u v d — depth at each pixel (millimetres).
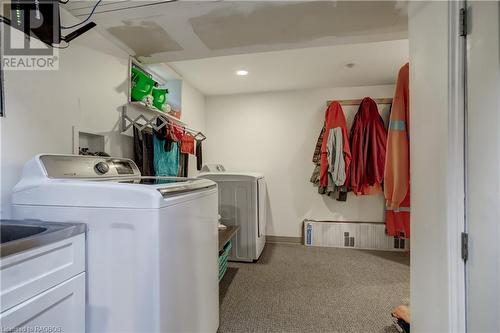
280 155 3555
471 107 869
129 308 926
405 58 2500
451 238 927
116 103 1726
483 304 827
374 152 3051
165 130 2119
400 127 1682
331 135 3150
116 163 1429
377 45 2240
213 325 1473
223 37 1628
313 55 2430
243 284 2275
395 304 1951
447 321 947
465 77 892
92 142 1586
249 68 2725
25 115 1139
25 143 1139
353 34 1582
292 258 2928
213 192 1477
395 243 3178
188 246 1142
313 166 3471
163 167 2146
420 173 1148
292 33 1573
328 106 3340
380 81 3160
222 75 2914
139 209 916
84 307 945
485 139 820
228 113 3672
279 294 2098
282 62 2584
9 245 679
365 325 1697
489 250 807
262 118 3594
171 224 992
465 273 893
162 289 929
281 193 3555
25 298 724
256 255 2811
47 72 1239
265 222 3408
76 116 1405
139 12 1358
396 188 1686
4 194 1057
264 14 1368
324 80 3111
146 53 1851
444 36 954
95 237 952
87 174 1199
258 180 2936
